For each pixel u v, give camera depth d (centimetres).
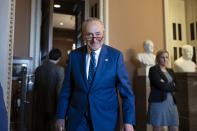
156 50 424
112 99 129
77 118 124
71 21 786
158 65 266
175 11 520
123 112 125
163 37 432
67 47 1000
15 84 339
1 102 79
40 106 279
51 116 283
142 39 415
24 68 258
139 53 377
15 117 313
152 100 247
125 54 398
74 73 133
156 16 431
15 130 305
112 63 128
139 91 371
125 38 402
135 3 416
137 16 415
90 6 454
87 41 128
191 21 511
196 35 495
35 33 411
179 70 394
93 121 119
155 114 244
